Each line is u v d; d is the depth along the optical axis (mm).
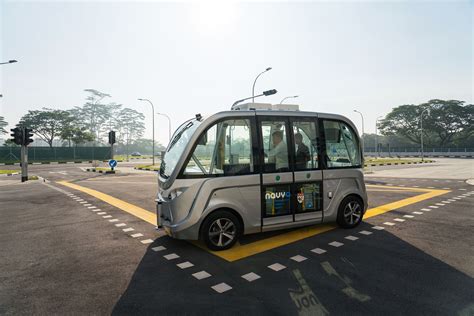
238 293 3539
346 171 6078
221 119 5051
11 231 6543
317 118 5848
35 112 64062
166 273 4152
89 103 96062
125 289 3703
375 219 6945
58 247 5398
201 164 4895
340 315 3047
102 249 5230
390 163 34812
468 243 5227
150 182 16750
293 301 3336
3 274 4234
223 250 4992
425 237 5574
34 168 32844
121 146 100188
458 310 3102
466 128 67438
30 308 3283
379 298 3367
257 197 5168
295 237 5609
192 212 4738
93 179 19156
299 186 5555
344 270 4137
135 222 7195
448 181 15117
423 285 3666
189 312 3139
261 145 5254
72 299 3475
